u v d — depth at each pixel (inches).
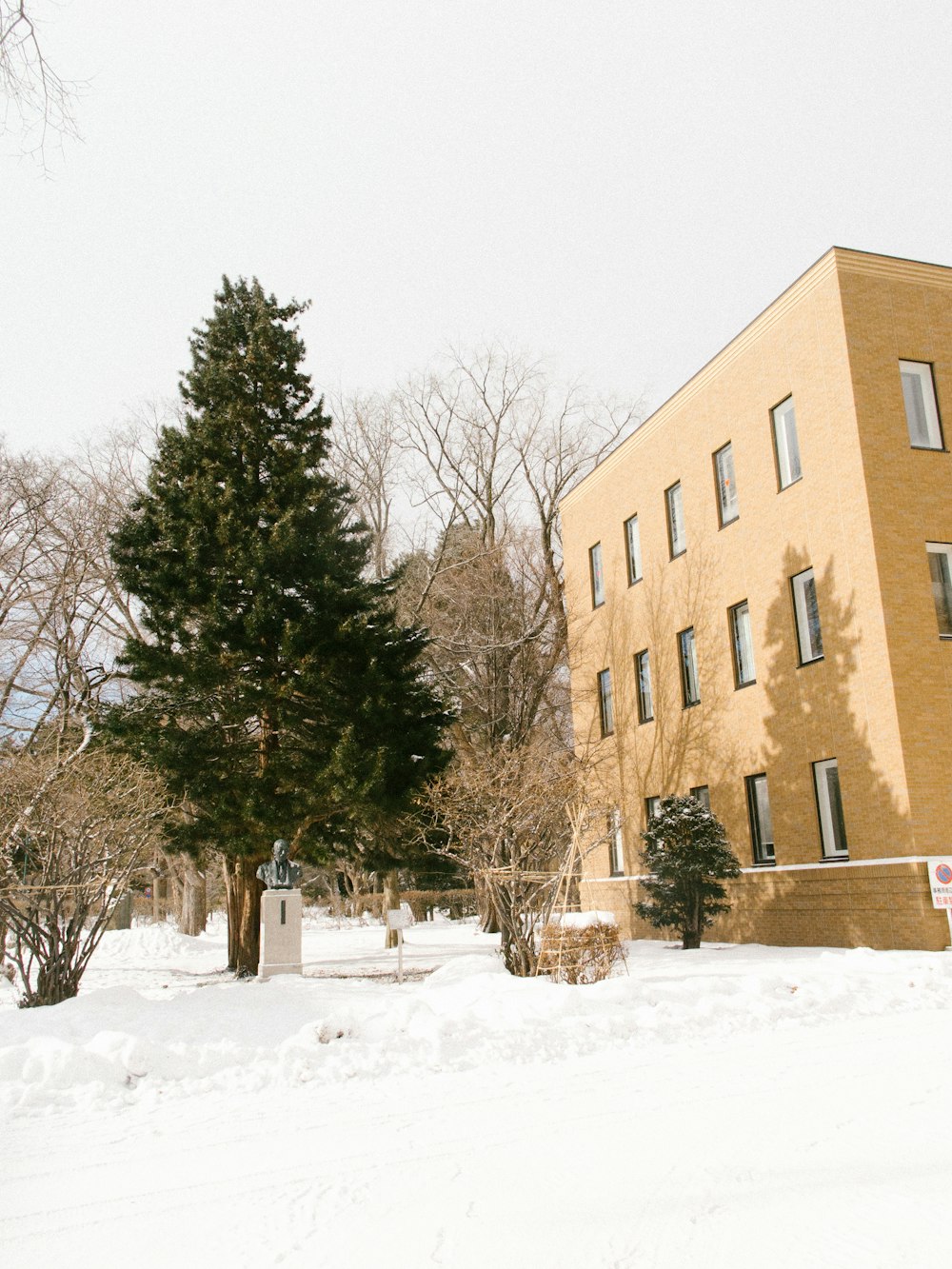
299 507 825.5
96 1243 188.7
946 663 730.2
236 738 819.4
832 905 757.3
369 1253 175.2
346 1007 430.3
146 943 1178.6
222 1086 334.3
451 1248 175.0
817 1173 205.8
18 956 550.3
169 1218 201.5
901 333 782.5
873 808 721.0
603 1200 196.4
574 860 606.5
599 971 550.3
